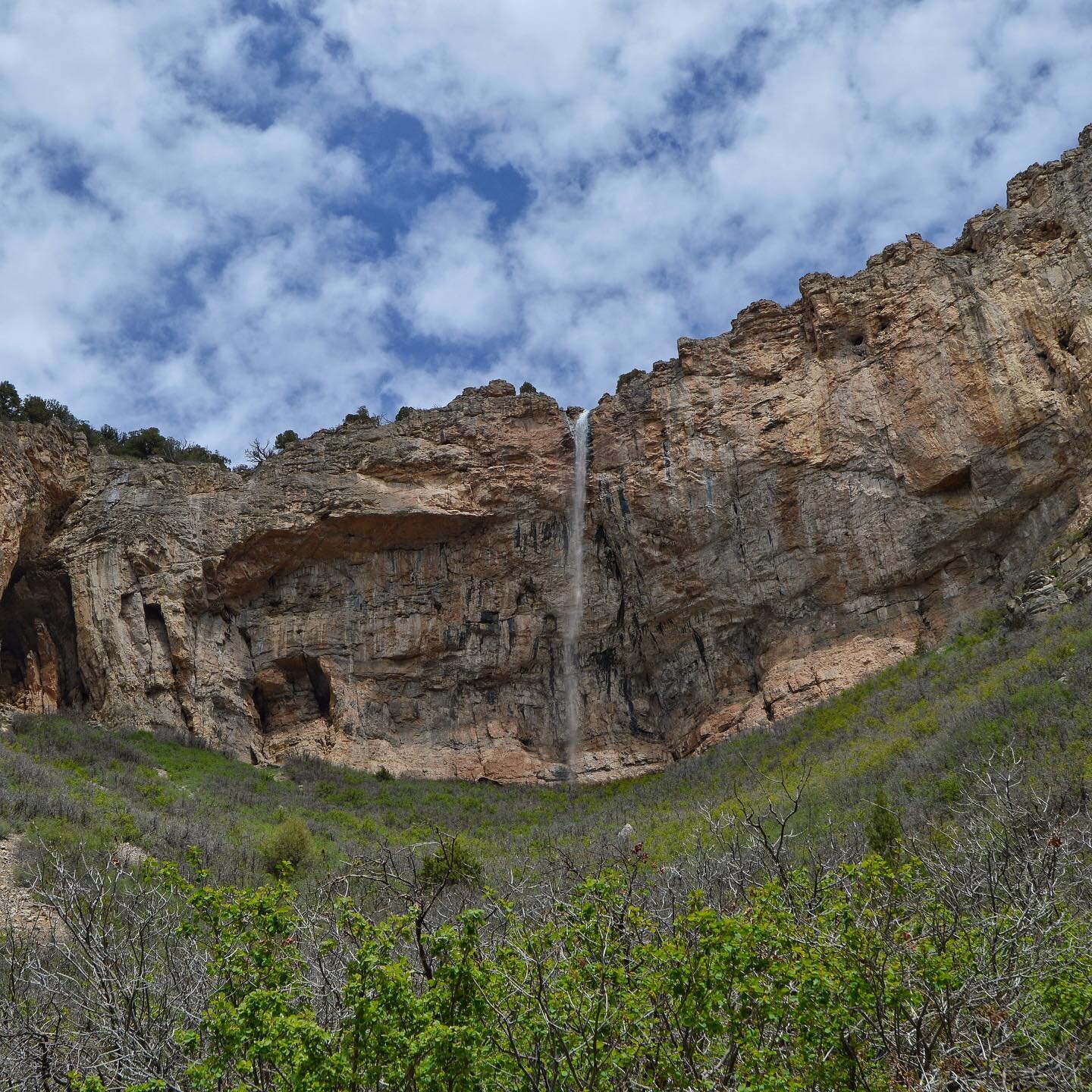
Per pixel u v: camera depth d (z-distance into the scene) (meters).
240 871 22.95
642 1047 6.74
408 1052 6.45
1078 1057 6.88
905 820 18.52
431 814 33.66
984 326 36.06
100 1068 8.46
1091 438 32.78
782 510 38.62
